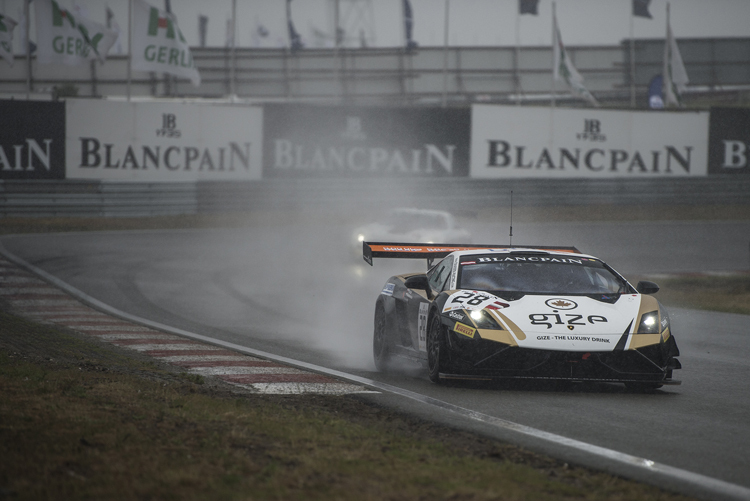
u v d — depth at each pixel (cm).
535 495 1371
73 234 9338
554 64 12938
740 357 3444
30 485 1318
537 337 2358
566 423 2025
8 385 2241
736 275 7412
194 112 11388
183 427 1811
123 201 10900
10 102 10419
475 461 1593
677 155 12938
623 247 9406
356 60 16850
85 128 10838
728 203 13112
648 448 1784
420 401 2291
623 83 18062
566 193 12594
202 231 10238
